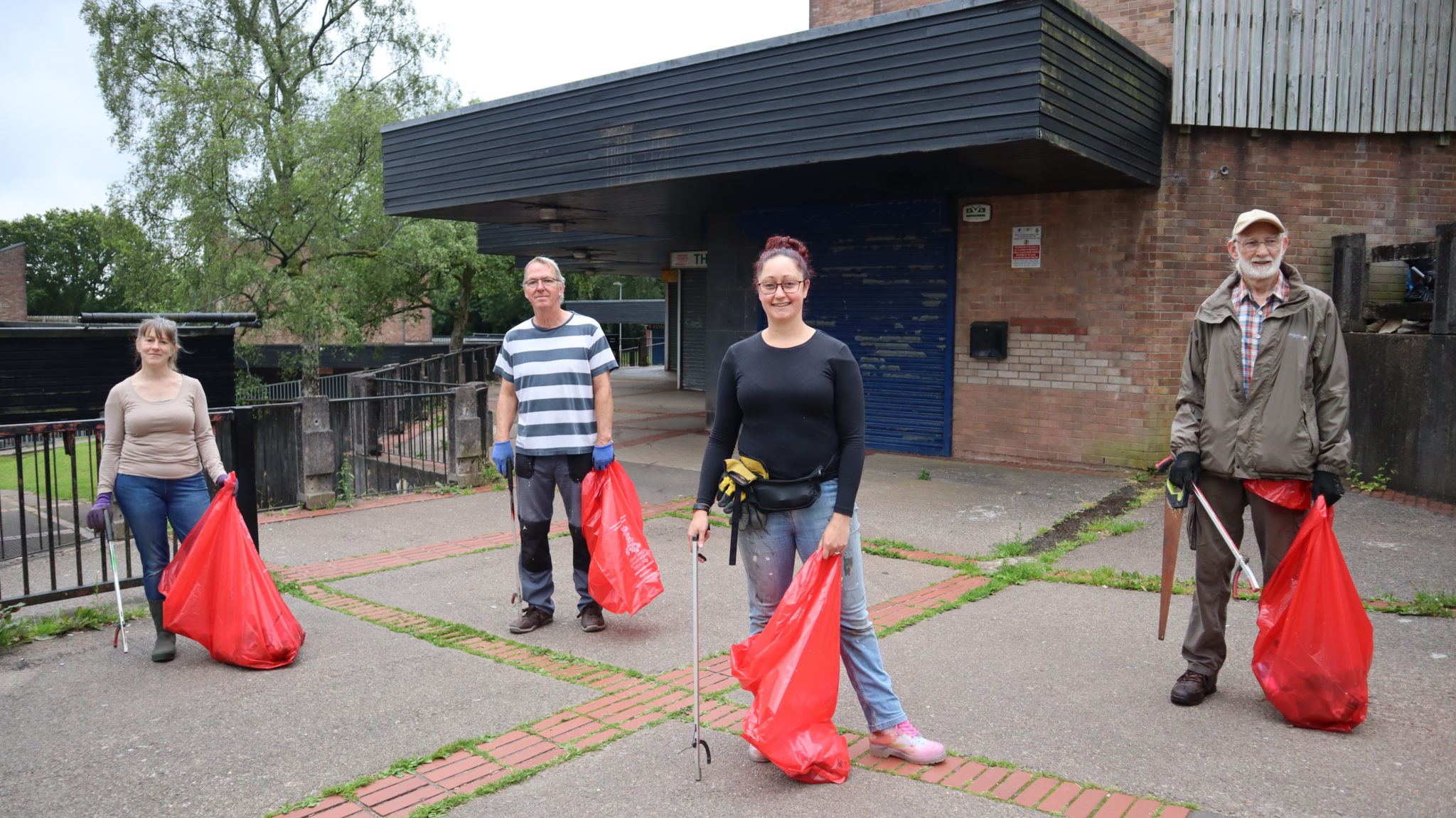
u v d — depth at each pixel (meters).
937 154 7.56
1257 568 5.89
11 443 17.20
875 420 11.02
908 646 4.66
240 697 4.10
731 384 3.39
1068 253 9.58
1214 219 9.09
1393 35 8.97
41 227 68.81
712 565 6.34
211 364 9.02
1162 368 9.20
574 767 3.42
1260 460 3.72
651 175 9.14
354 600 5.57
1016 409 10.02
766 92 8.25
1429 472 7.73
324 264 21.95
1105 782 3.21
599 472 4.88
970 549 6.63
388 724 3.81
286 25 25.84
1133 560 6.27
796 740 3.20
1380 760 3.34
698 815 3.06
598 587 4.77
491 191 10.73
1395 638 4.59
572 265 25.53
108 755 3.54
